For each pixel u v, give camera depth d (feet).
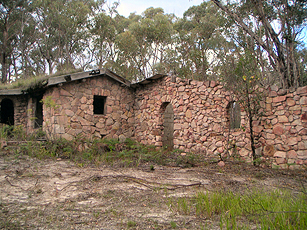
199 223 10.12
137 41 72.49
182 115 30.19
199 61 44.37
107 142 31.09
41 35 79.15
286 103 21.63
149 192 14.17
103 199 12.84
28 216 10.39
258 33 32.68
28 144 25.90
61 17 75.05
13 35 76.84
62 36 79.00
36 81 33.47
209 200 12.21
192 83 29.17
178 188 15.14
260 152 22.94
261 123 23.12
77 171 18.84
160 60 74.02
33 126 37.76
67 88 31.89
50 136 31.01
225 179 17.52
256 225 9.37
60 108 31.12
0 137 28.96
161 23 72.84
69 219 10.23
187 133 29.40
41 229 9.25
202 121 27.78
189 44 56.80
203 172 19.90
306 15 27.76
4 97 38.52
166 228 9.61
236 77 23.53
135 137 37.63
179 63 57.47
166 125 38.55
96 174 17.90
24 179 16.21
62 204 11.94
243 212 10.99
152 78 33.58
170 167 22.15
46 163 21.72
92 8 81.71
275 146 22.00
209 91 27.30
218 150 25.93
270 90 22.79
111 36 80.38
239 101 23.25
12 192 13.53
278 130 21.94
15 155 23.35
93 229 9.38
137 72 70.03
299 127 20.71
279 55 27.91
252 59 23.38
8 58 82.12
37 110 39.42
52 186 14.83
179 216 10.80
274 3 29.07
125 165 21.97
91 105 33.76
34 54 85.10
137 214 10.95
